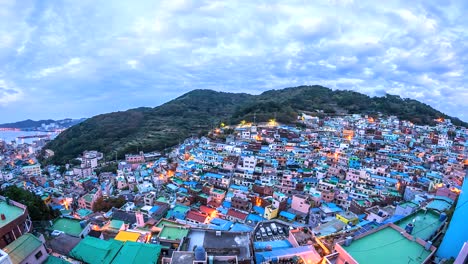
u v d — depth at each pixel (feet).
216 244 107.34
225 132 542.16
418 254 92.17
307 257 111.75
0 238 97.50
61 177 427.74
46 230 141.08
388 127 566.77
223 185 300.20
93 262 103.40
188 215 217.56
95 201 278.05
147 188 312.50
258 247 125.70
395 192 257.96
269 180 295.89
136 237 134.72
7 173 407.23
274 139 456.04
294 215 226.79
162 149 574.15
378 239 102.12
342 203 251.60
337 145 417.90
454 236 89.86
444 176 292.40
